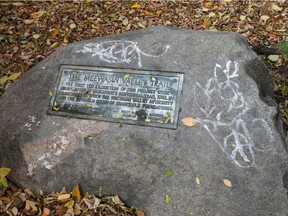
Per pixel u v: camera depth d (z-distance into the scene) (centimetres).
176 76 104
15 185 110
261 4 184
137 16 185
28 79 116
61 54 116
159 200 97
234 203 94
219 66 103
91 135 104
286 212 92
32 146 106
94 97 107
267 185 93
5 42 172
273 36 166
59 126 106
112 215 98
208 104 100
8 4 199
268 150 95
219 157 96
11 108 113
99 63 111
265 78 110
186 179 96
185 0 193
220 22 176
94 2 197
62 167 104
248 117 98
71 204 100
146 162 99
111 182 101
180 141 99
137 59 108
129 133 102
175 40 108
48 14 189
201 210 95
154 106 102
